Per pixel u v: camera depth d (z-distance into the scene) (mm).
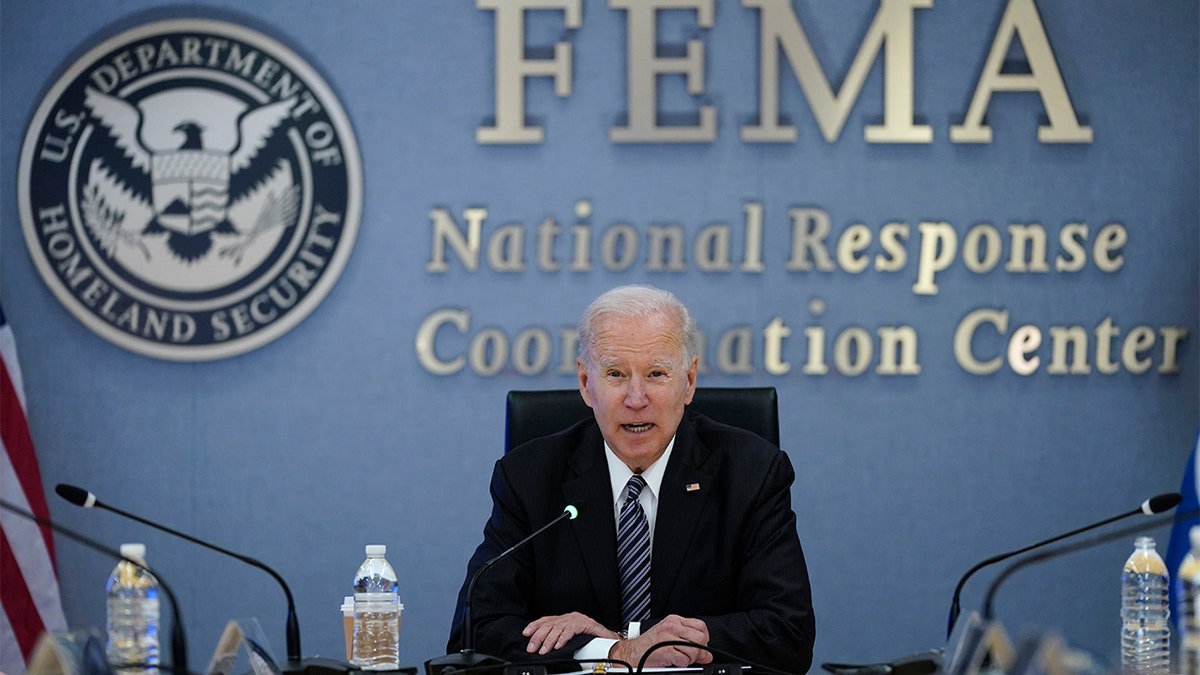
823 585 16891
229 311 16953
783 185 16891
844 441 16891
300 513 17000
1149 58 16891
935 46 16875
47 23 16953
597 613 10641
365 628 10922
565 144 16969
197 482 16969
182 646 7379
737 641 9781
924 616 16891
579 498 10805
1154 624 10883
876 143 16875
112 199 16906
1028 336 16844
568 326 16969
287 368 17000
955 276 16875
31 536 16109
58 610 16203
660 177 16922
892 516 16906
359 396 17000
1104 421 16891
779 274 16906
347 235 16891
